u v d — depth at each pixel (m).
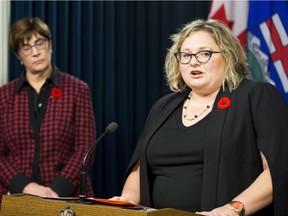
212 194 2.08
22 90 3.39
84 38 4.23
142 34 4.38
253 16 3.99
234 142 2.12
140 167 2.33
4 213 1.88
